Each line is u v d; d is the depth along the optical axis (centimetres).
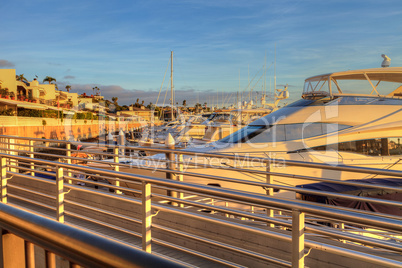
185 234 355
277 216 588
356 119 860
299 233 248
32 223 109
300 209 243
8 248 127
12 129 4106
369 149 852
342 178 838
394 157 849
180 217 512
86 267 93
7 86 5200
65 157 710
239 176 798
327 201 689
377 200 316
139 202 398
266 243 416
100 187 955
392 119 854
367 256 245
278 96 1845
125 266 82
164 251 483
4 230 125
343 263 360
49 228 104
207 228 475
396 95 900
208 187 300
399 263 236
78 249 93
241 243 439
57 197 507
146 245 380
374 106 877
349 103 881
